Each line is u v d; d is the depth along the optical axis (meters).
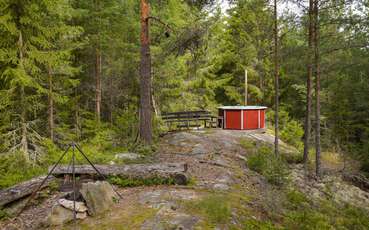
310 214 5.62
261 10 12.43
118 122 11.74
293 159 11.62
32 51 7.63
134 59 12.77
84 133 11.91
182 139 11.73
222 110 15.58
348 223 6.12
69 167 6.45
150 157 8.50
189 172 7.20
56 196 5.62
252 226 4.48
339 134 17.33
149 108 9.64
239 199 5.59
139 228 4.14
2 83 7.99
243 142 12.18
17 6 7.37
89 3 11.71
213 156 9.32
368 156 13.29
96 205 4.71
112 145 10.20
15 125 8.08
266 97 22.53
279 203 5.96
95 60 13.17
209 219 4.46
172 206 4.90
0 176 6.88
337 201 8.22
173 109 16.81
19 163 7.41
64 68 9.52
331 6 9.49
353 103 16.91
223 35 22.33
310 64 10.27
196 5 9.89
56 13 8.69
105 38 12.29
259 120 15.54
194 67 15.43
